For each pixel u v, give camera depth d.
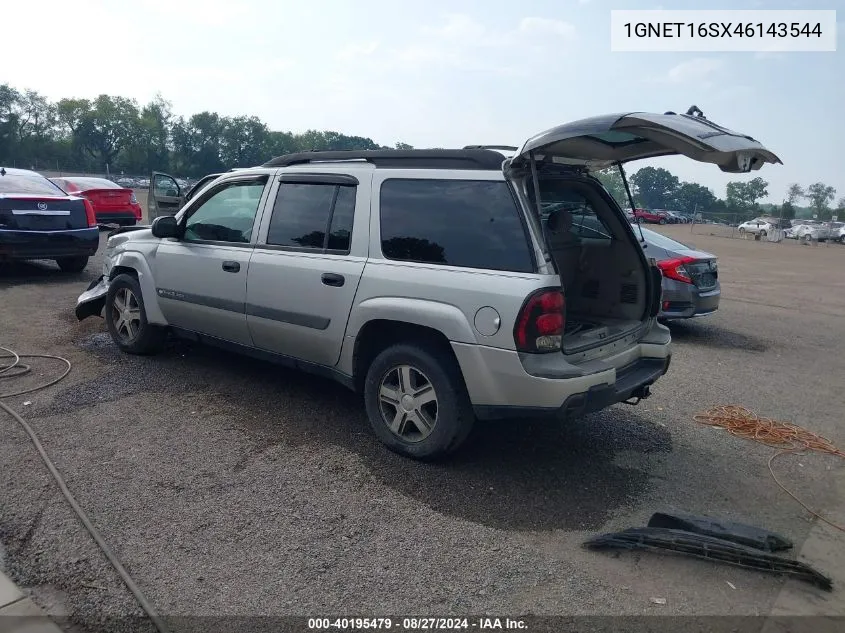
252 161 94.75
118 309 6.55
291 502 3.93
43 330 7.37
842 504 4.33
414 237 4.42
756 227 45.09
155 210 14.03
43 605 3.00
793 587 3.37
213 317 5.62
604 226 5.10
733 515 4.12
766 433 5.50
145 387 5.67
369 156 4.82
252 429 4.92
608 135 4.19
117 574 3.22
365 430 4.99
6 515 3.66
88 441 4.60
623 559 3.53
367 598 3.13
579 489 4.30
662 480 4.53
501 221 4.13
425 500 4.03
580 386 3.98
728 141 3.61
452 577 3.31
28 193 10.05
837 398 6.66
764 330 10.23
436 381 4.30
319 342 4.88
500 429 5.21
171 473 4.21
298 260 4.94
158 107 98.31
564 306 4.03
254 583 3.20
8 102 91.31
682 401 6.29
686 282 8.70
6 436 4.62
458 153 4.39
